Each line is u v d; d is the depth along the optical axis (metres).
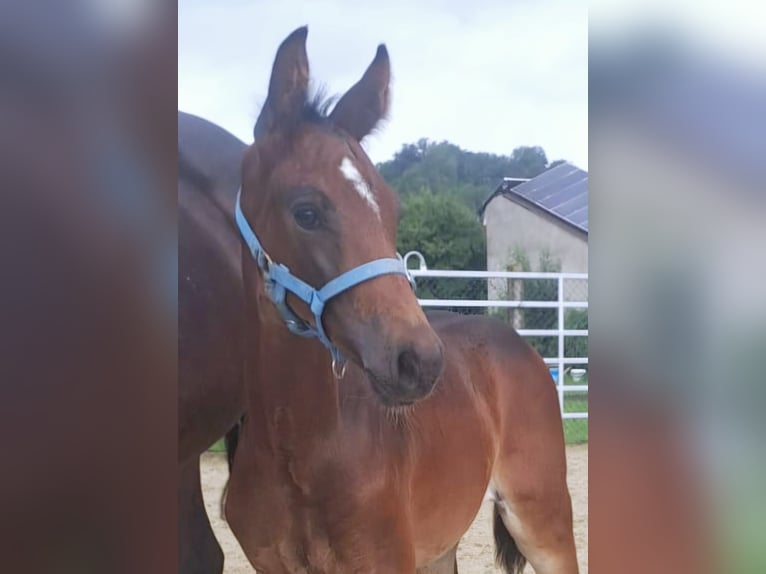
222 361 2.01
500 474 2.09
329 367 1.55
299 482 1.59
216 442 2.15
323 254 1.44
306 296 1.47
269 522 1.65
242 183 1.63
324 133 1.48
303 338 1.53
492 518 2.22
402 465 1.67
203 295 2.03
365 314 1.40
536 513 2.12
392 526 1.63
